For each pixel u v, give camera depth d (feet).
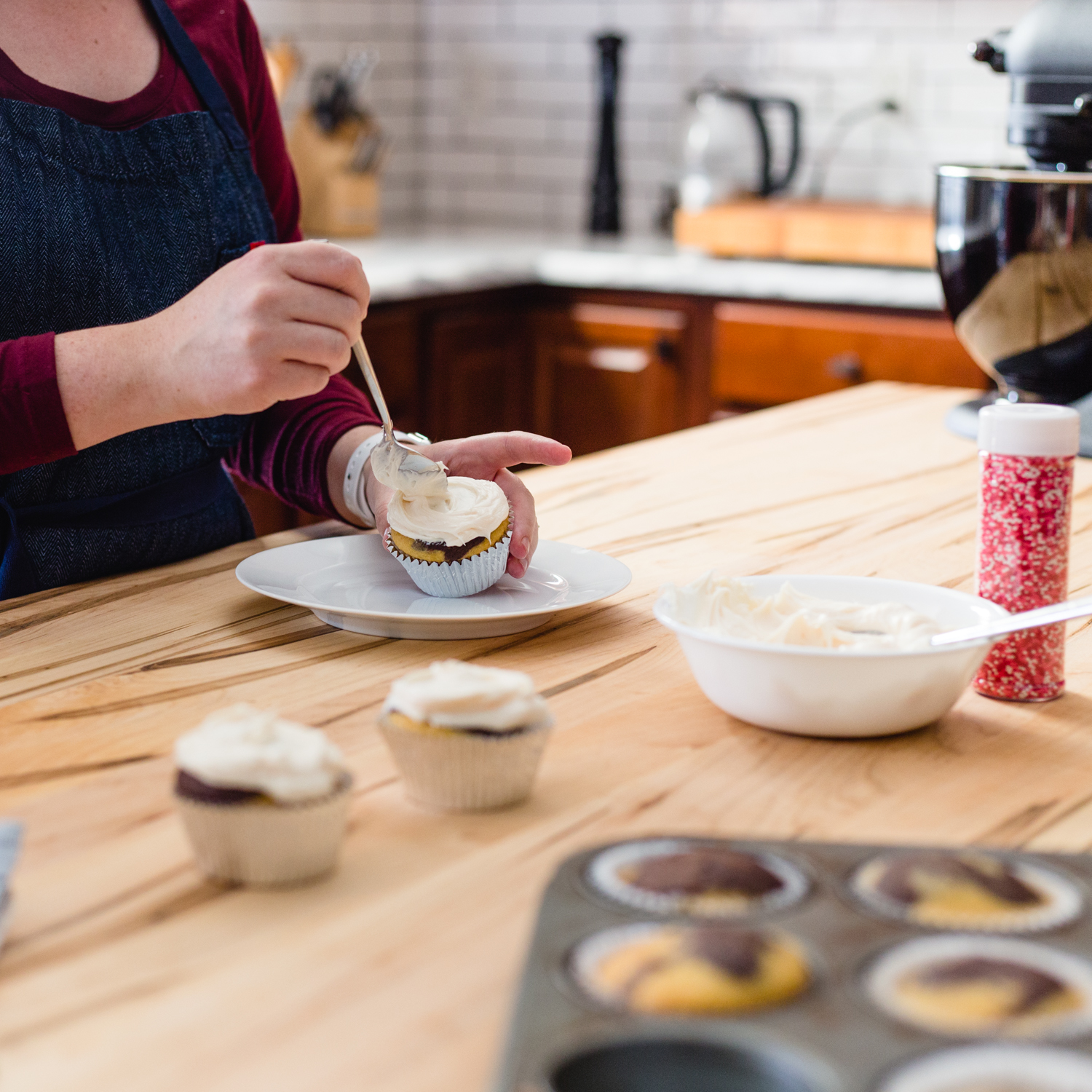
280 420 4.32
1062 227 4.81
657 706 2.72
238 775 1.94
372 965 1.77
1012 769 2.43
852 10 10.20
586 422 9.52
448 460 3.65
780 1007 1.55
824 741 2.55
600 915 1.75
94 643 3.05
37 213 4.08
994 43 5.32
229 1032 1.62
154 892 1.96
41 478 4.03
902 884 1.82
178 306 3.26
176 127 4.36
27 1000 1.68
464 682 2.24
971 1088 1.42
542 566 3.59
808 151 10.53
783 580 2.90
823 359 8.57
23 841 2.10
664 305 9.12
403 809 2.24
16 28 4.12
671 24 10.89
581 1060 1.46
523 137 11.69
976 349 5.32
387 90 11.78
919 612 2.69
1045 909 1.78
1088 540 3.92
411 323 8.70
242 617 3.26
